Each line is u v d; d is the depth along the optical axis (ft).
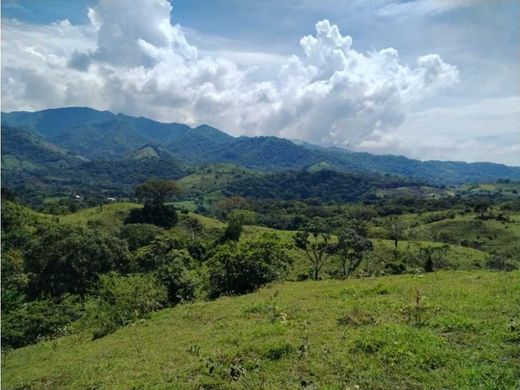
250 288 96.84
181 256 187.21
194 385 29.94
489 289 47.98
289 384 27.76
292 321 43.60
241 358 32.83
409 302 44.88
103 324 73.00
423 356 28.25
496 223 384.06
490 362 26.73
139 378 34.99
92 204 484.33
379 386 25.82
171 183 441.68
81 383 37.83
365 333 34.37
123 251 194.08
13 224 227.40
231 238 265.13
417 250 270.67
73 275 167.02
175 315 67.51
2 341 80.84
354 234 200.34
